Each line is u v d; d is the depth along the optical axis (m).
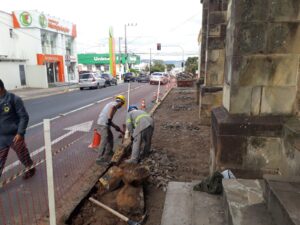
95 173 4.67
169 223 2.83
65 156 5.59
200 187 3.30
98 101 14.88
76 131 7.70
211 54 7.88
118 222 3.20
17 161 5.24
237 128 3.12
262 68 3.02
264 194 2.43
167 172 4.66
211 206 2.86
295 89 3.03
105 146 5.15
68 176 4.55
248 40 2.97
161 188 4.09
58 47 32.88
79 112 11.11
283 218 1.88
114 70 48.16
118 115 10.27
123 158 5.34
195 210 2.79
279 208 1.98
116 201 3.64
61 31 33.28
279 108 3.09
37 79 26.55
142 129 5.03
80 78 24.44
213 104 8.20
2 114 4.07
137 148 4.97
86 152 5.84
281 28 2.91
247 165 3.18
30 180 4.39
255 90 3.08
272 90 3.05
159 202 3.70
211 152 3.99
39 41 28.38
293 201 1.95
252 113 3.14
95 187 4.09
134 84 32.88
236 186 2.71
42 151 5.86
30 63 28.05
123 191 3.72
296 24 2.88
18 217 3.34
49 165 2.52
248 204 2.37
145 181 4.05
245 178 3.21
